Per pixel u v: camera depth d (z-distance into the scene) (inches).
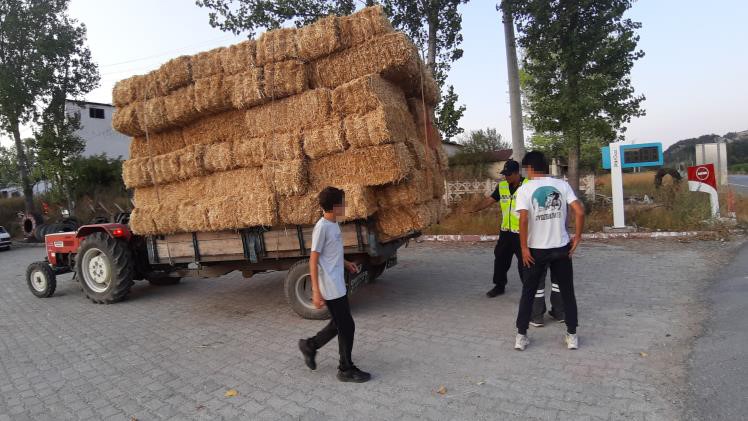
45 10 801.6
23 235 890.1
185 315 249.1
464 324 198.7
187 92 229.9
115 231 282.8
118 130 257.1
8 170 1333.7
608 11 451.5
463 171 866.8
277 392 145.9
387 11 510.6
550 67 480.1
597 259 317.7
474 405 128.1
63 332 229.0
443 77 530.9
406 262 355.9
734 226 403.9
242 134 226.7
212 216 225.5
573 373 143.4
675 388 129.1
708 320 180.7
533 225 161.9
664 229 412.8
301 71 205.6
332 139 197.3
